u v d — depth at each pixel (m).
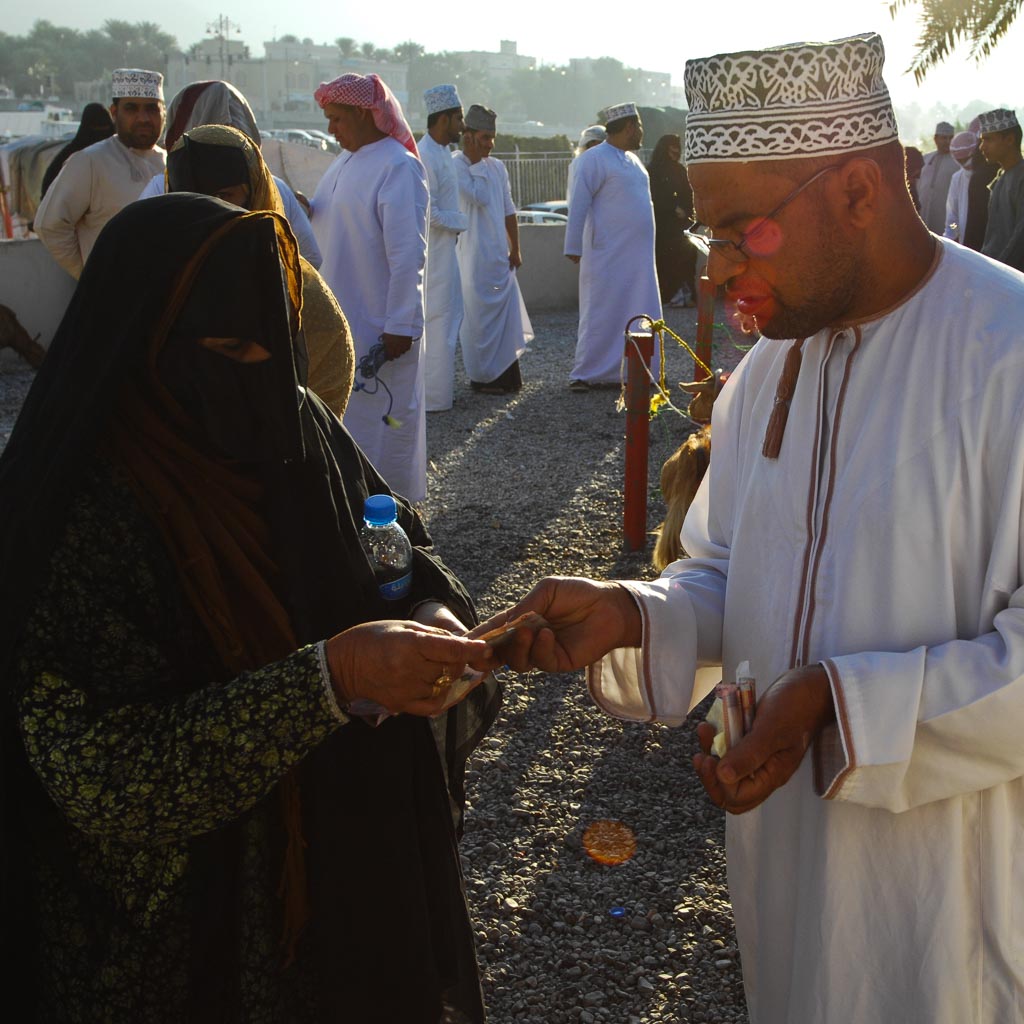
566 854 3.26
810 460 1.70
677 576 1.97
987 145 8.80
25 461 1.51
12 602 1.46
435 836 1.86
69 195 6.26
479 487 6.77
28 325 9.95
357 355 5.45
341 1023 1.74
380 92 5.24
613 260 9.05
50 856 1.59
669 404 5.38
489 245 8.97
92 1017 1.59
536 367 10.49
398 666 1.49
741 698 1.58
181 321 1.51
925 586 1.59
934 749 1.55
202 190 3.02
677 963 2.83
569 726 3.96
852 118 1.56
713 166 1.60
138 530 1.53
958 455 1.56
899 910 1.65
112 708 1.47
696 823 3.41
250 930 1.65
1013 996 1.64
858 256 1.61
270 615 1.65
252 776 1.47
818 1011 1.69
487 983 2.76
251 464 1.67
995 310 1.56
